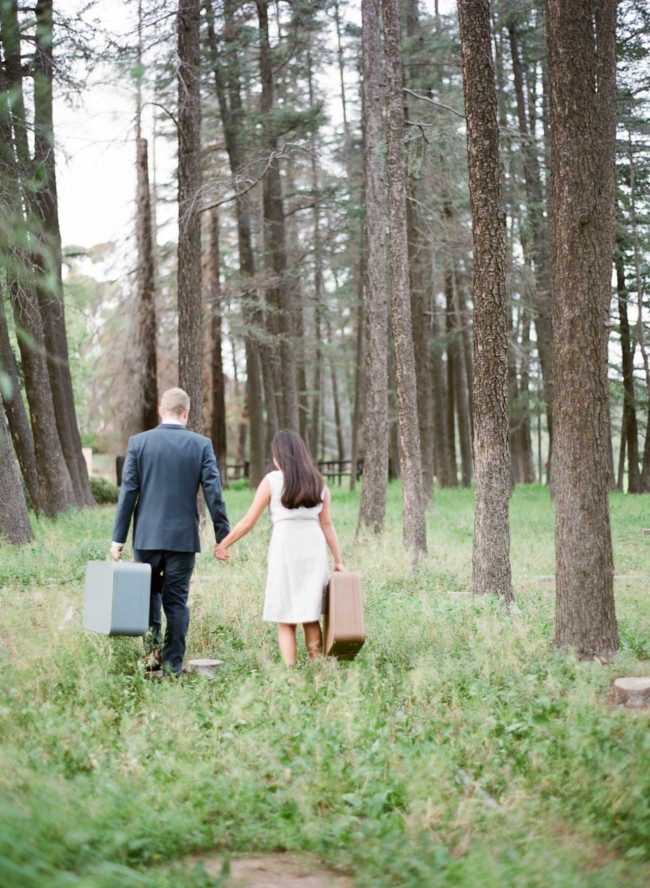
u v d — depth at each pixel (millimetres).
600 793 4215
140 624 6434
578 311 7016
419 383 22906
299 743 4832
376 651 7066
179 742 4801
